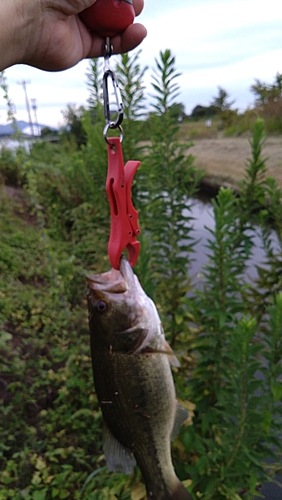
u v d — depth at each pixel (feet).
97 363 1.24
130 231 1.16
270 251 2.37
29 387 2.73
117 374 1.23
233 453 1.53
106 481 1.91
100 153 2.92
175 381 2.01
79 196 5.35
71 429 2.48
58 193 5.68
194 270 3.11
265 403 1.53
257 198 2.28
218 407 1.83
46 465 2.30
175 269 2.30
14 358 2.83
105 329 1.22
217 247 1.73
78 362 2.90
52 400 2.73
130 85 2.34
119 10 1.10
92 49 1.49
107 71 1.11
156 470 1.30
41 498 2.05
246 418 1.50
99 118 2.84
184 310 2.19
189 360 2.16
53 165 8.08
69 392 2.63
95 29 1.13
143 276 1.83
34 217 6.23
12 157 7.03
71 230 5.15
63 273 3.87
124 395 1.24
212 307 1.85
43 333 3.19
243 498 1.80
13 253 4.44
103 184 3.15
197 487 1.78
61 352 2.98
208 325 1.80
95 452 2.41
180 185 2.34
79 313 3.48
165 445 1.31
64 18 1.30
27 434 2.39
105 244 3.26
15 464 2.22
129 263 1.20
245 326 1.39
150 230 2.36
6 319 3.27
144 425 1.27
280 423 1.54
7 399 2.60
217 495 1.64
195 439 1.65
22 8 1.19
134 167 1.14
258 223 2.40
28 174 3.76
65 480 2.20
